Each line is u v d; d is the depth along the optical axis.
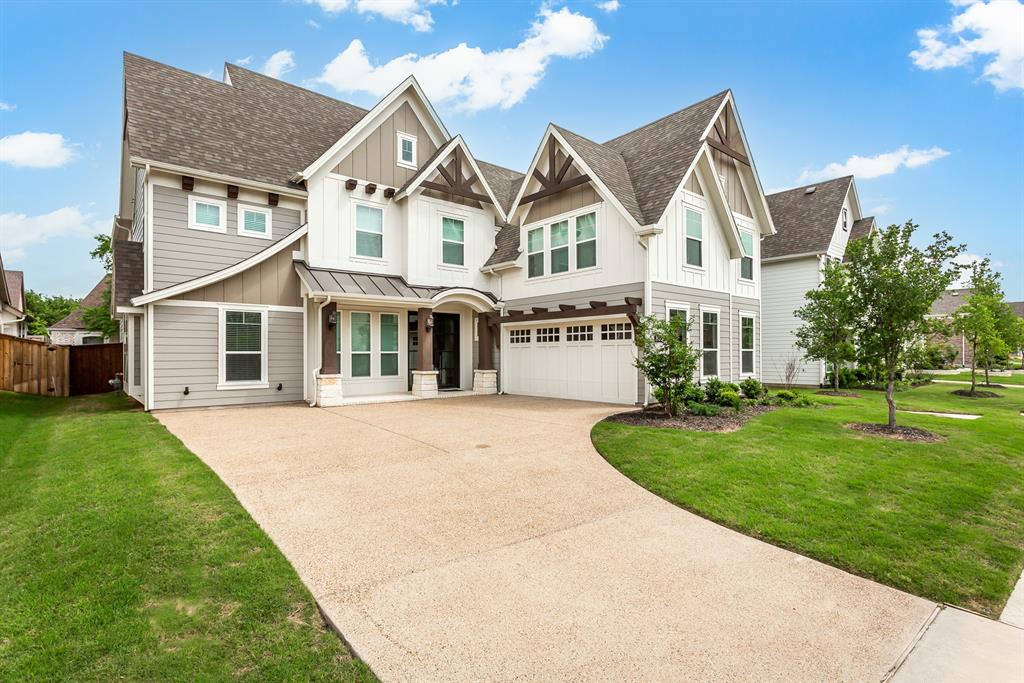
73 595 3.22
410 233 15.12
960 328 15.73
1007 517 5.04
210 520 4.46
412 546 4.16
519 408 12.19
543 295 15.17
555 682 2.54
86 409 11.91
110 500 4.87
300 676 2.55
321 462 6.71
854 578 3.81
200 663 2.62
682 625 3.10
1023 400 14.66
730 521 4.85
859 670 2.71
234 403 12.51
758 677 2.62
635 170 14.50
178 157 12.19
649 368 10.01
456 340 16.98
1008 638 3.07
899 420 9.69
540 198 15.15
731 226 14.57
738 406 10.65
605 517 4.93
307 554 3.96
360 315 14.70
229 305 12.46
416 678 2.55
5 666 2.57
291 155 14.59
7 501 4.97
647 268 12.25
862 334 8.79
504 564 3.89
